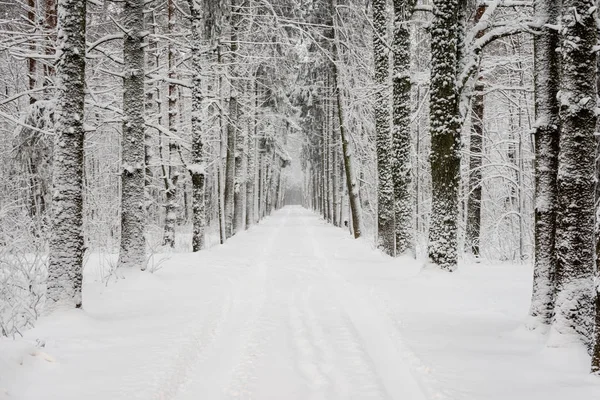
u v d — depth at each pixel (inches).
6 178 565.0
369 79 824.3
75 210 293.0
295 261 591.2
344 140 895.1
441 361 212.2
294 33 832.3
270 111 1201.4
